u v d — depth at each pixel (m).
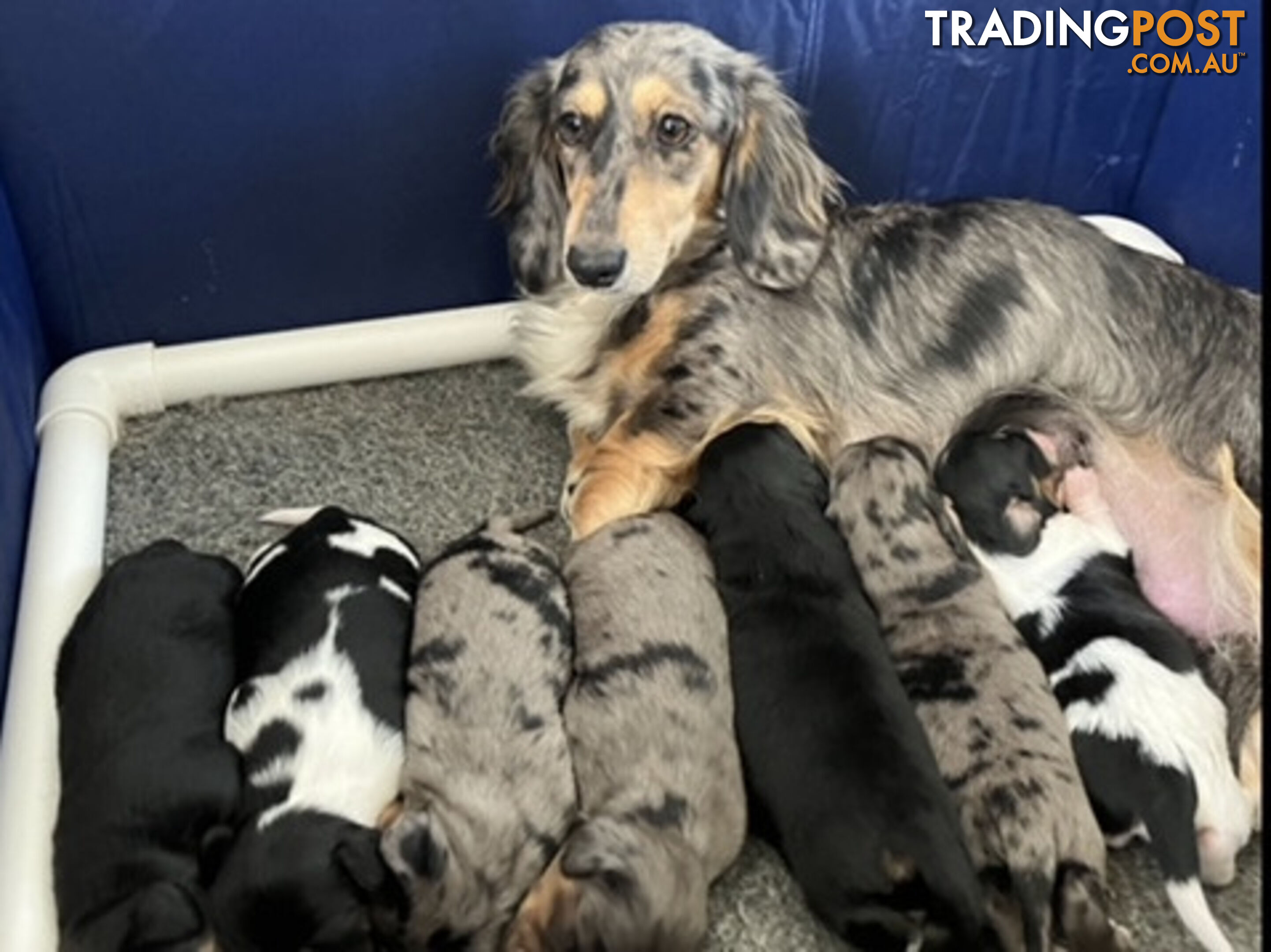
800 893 1.64
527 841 1.46
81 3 1.84
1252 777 1.68
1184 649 1.66
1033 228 2.02
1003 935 1.50
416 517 2.03
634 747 1.53
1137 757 1.55
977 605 1.66
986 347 1.97
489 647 1.59
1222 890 1.64
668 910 1.39
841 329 1.98
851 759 1.49
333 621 1.59
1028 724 1.55
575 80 1.85
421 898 1.36
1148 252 2.15
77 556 1.84
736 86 1.90
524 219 2.03
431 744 1.51
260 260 2.15
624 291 1.83
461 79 2.04
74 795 1.47
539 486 2.09
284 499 2.05
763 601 1.64
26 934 1.47
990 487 1.76
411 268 2.22
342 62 1.98
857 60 2.15
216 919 1.38
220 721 1.54
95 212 2.03
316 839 1.40
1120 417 1.98
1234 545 1.86
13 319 1.93
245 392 2.19
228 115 1.99
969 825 1.52
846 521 1.74
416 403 2.21
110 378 2.11
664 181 1.85
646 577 1.68
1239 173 2.21
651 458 1.93
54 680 1.66
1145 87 2.30
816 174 1.99
